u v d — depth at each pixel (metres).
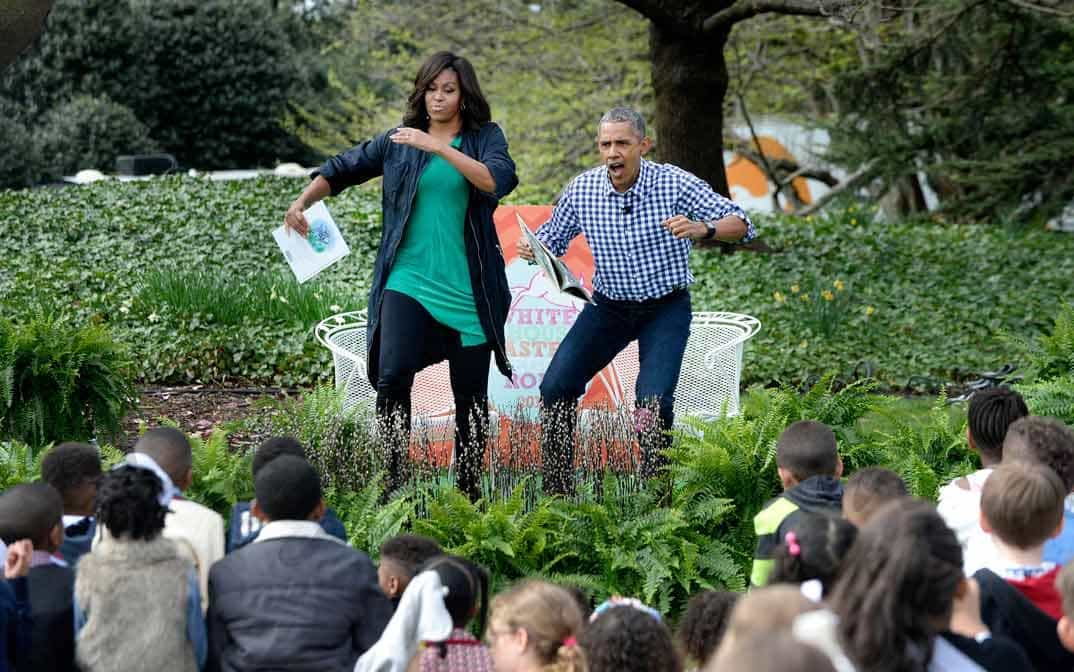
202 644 7.18
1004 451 8.45
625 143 11.41
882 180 36.62
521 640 6.43
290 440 8.88
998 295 23.36
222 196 27.22
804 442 8.66
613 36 36.12
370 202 27.59
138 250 24.20
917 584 5.35
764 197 49.59
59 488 8.41
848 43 38.12
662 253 11.70
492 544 10.09
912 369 19.62
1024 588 6.99
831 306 21.09
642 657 5.99
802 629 4.71
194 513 8.30
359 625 7.29
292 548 7.32
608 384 13.62
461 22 37.16
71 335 13.41
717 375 13.62
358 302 20.00
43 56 45.69
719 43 24.72
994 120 32.41
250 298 19.86
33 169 37.22
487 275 11.30
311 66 49.84
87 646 6.90
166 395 17.67
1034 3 24.45
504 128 36.16
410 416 11.52
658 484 11.08
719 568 10.43
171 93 47.28
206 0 47.56
